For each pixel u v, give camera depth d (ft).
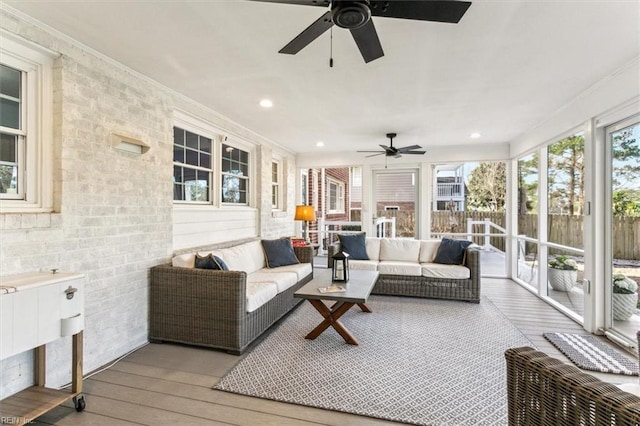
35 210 7.23
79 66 7.88
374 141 19.06
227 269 10.79
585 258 11.04
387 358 8.90
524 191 17.80
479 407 6.66
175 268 9.87
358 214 26.96
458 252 15.34
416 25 6.95
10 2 6.28
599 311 10.59
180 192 12.42
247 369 8.29
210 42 7.79
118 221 9.02
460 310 13.24
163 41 7.75
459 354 9.14
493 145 19.51
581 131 11.83
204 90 10.98
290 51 6.07
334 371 8.17
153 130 10.26
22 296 5.65
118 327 9.03
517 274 18.76
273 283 11.49
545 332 10.76
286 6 6.33
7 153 7.05
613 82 9.52
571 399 3.55
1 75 6.91
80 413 6.49
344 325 11.53
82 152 7.96
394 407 6.66
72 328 6.41
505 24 6.92
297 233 23.03
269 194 18.74
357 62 8.80
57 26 7.10
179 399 6.98
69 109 7.64
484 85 10.48
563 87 10.61
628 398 3.18
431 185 21.08
